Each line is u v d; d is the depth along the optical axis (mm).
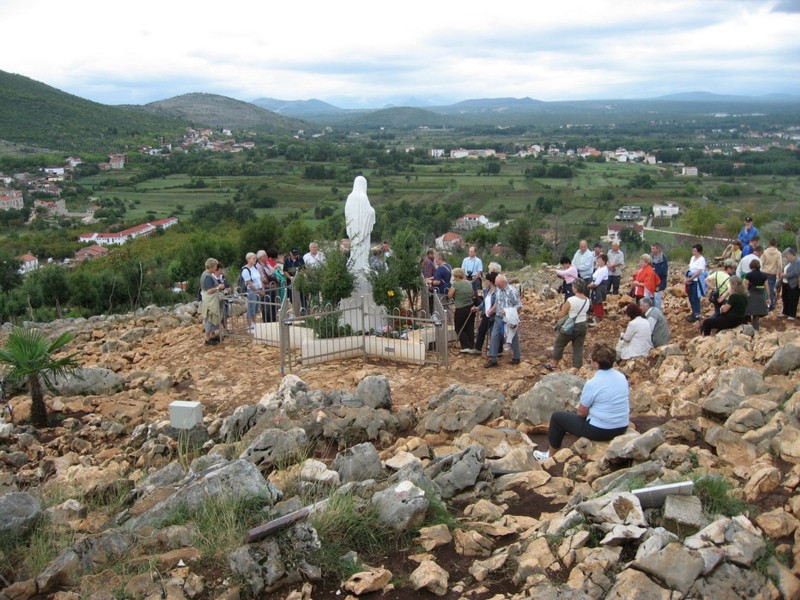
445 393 9875
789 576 4594
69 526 6180
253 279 14836
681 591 4441
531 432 8531
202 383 11898
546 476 6734
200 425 9227
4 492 7348
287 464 7449
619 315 15828
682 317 15117
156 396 11133
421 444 7898
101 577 5059
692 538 4770
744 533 4793
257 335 14188
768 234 26766
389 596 4945
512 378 11602
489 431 8125
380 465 7008
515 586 4918
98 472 7625
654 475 5926
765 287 13492
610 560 4777
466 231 75375
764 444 6527
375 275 13617
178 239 61375
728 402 7594
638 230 67625
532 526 5785
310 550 5281
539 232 53562
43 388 11469
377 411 8953
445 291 15234
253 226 40031
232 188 119250
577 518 5363
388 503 5855
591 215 88750
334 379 11773
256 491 6152
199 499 6113
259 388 11508
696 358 10625
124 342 14789
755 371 8305
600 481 6230
